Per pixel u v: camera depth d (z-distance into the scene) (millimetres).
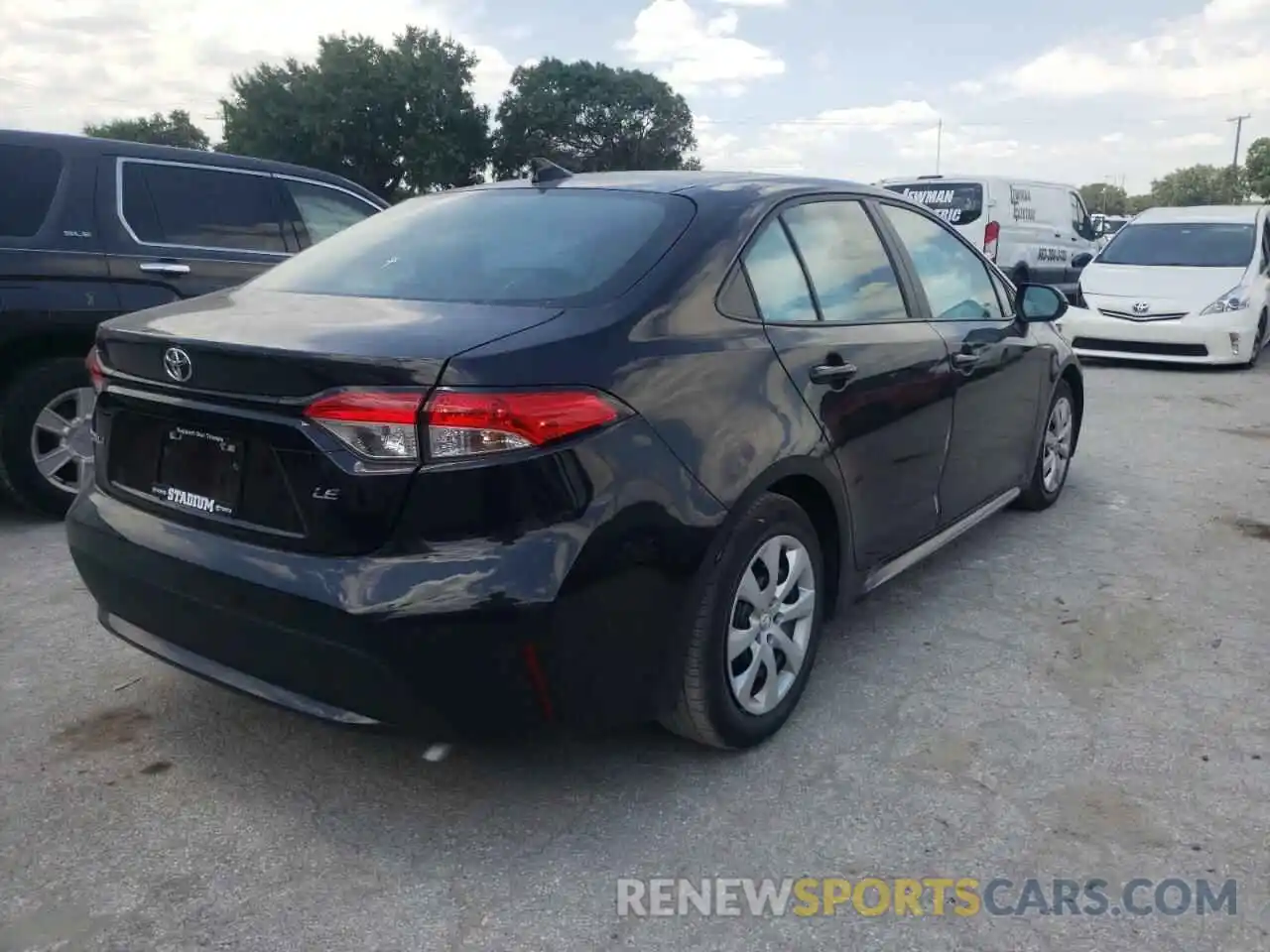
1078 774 3164
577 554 2553
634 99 71750
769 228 3426
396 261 3344
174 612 2873
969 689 3693
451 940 2471
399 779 3123
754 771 3172
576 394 2596
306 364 2531
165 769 3164
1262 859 2771
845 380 3449
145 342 2865
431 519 2488
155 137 77375
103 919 2521
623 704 2777
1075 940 2480
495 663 2514
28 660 3857
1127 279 11375
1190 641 4109
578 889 2652
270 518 2678
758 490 3018
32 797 3006
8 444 5301
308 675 2652
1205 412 8688
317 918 2537
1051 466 5711
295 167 6418
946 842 2840
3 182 5293
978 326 4516
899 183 16500
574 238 3211
